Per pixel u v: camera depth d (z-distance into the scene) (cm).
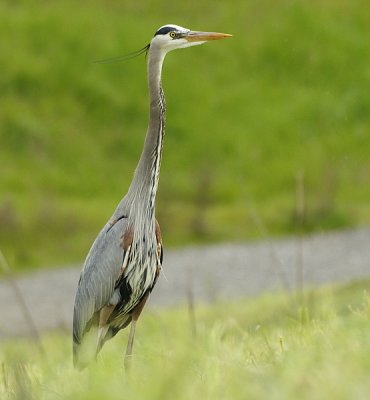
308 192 3156
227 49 4062
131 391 512
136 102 3700
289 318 888
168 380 508
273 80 3938
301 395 463
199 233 2873
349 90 3841
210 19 4234
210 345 766
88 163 3381
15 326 2147
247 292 2238
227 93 3838
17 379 577
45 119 3519
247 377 540
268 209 3025
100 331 838
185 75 3891
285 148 3541
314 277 2339
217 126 3644
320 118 3712
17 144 3378
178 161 3456
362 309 838
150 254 844
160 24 4156
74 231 2811
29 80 3641
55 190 3186
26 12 4075
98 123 3588
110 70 3806
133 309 848
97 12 4156
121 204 849
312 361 546
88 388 552
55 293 2427
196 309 1673
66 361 937
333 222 2906
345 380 473
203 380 571
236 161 3459
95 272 837
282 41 4041
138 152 3494
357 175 3328
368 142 3566
